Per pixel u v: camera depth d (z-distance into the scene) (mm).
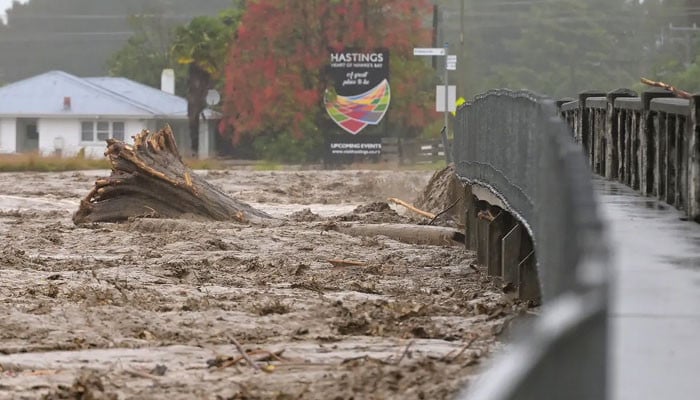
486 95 38250
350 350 26391
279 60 183000
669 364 14672
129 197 65688
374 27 187125
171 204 65750
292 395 21312
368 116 184375
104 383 22969
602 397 10711
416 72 189750
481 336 27844
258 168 167625
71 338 28609
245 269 45500
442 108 136000
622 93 47031
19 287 37969
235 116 189875
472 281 41312
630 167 43250
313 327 30219
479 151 40688
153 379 23391
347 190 105938
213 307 33438
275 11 181375
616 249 24078
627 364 14672
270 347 26922
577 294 10953
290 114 183000
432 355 24859
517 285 35031
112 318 30938
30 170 143500
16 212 74625
